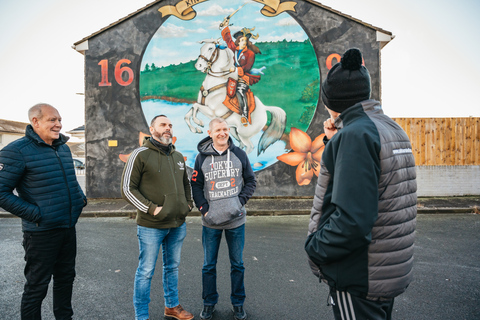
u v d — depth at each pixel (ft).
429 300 9.28
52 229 7.27
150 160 8.14
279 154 27.32
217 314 8.66
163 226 8.06
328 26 27.04
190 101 27.71
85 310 8.87
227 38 27.50
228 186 8.55
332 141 4.21
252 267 12.07
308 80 27.25
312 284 10.52
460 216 20.57
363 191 3.61
